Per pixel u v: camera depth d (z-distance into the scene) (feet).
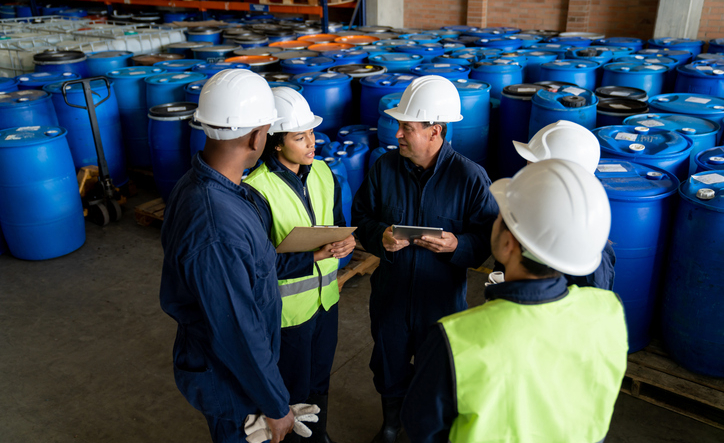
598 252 3.92
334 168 13.05
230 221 5.18
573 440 3.92
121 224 17.33
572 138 6.56
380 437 8.76
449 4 31.55
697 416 8.96
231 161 5.45
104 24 29.86
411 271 7.59
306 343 7.59
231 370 5.53
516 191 4.01
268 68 20.33
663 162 10.12
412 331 7.96
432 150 7.22
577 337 3.81
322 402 8.29
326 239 6.86
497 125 17.65
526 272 3.96
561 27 28.63
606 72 17.48
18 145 13.44
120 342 11.57
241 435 6.22
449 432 3.92
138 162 19.99
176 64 20.22
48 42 25.20
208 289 5.10
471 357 3.59
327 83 16.44
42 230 14.57
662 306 9.81
